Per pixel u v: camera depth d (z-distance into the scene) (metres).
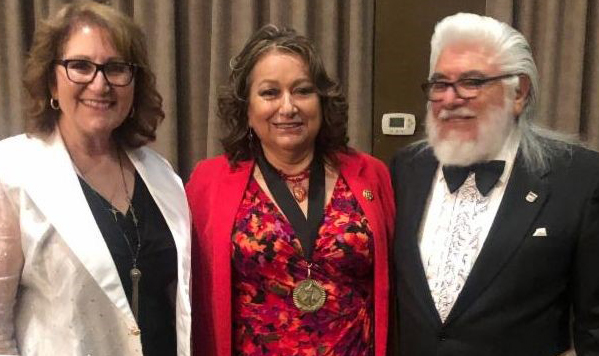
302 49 1.67
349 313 1.64
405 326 1.57
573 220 1.41
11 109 2.65
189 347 1.54
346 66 2.53
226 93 1.76
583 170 1.45
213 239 1.67
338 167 1.76
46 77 1.42
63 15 1.42
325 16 2.45
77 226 1.36
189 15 2.58
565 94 2.40
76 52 1.38
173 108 2.53
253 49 1.69
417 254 1.56
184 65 2.62
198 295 1.74
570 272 1.46
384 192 1.78
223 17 2.50
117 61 1.42
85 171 1.49
